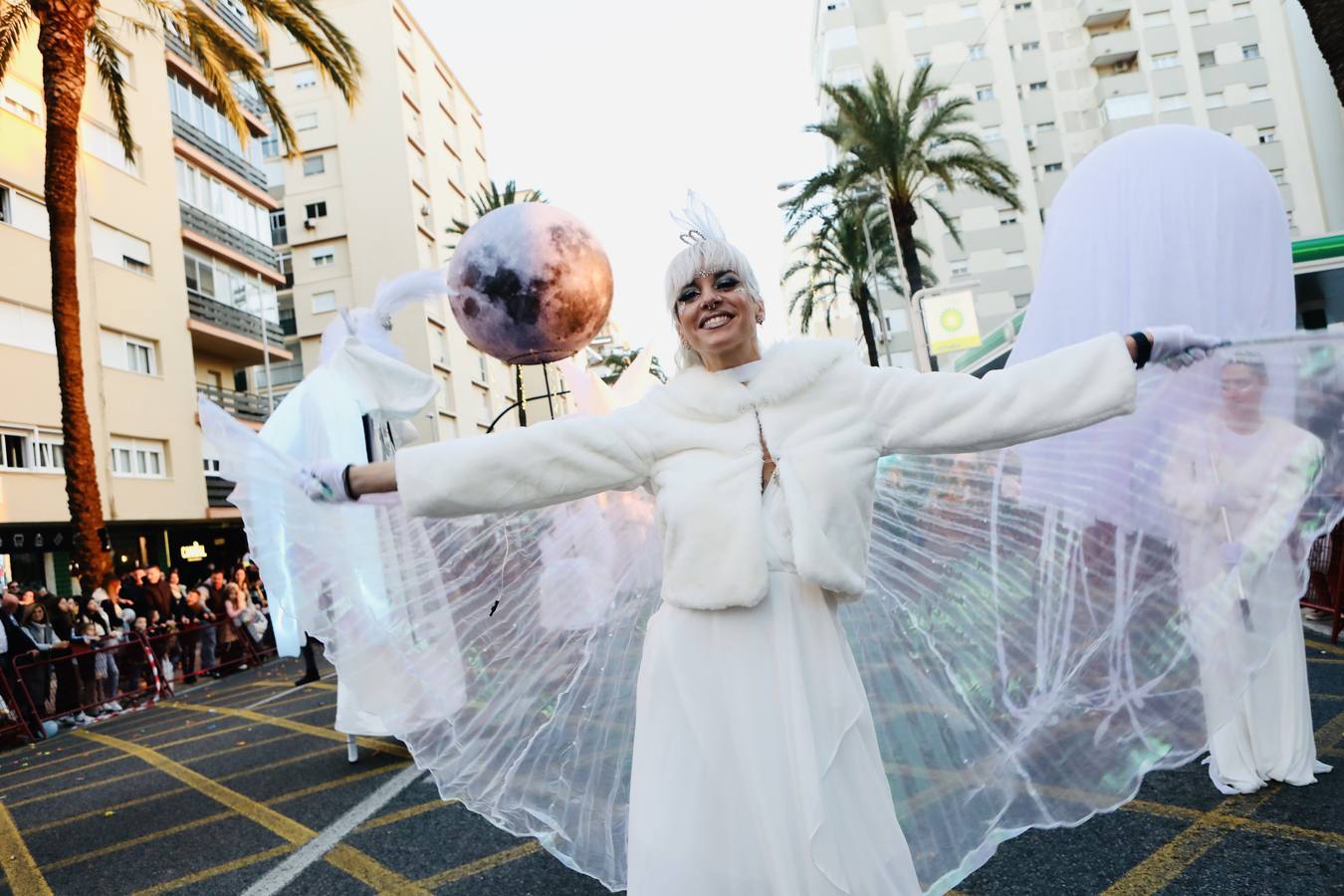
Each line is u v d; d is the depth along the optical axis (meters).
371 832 3.90
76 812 4.96
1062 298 3.46
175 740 6.97
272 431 4.70
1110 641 2.56
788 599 1.89
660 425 1.98
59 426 17.62
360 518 2.64
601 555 2.75
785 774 1.80
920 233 39.19
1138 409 2.64
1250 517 2.55
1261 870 2.74
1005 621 2.57
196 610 11.93
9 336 16.61
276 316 27.47
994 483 2.65
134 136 20.75
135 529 20.95
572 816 2.58
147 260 20.88
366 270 36.78
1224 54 37.59
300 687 8.91
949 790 2.39
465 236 3.87
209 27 14.30
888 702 2.44
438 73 43.03
